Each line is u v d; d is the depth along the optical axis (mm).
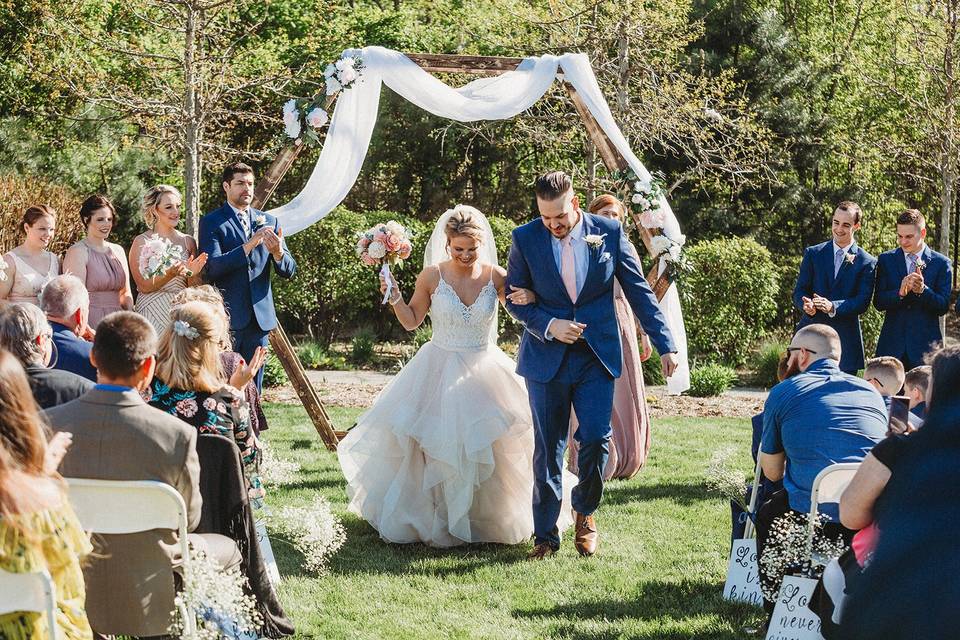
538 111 14430
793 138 17469
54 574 2650
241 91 12125
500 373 5391
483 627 4055
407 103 18562
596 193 13531
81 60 12109
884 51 19547
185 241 6320
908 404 3764
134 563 3047
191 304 3707
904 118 17500
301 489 6344
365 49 7062
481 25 15320
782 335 16125
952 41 12375
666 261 6918
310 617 4141
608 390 5066
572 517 5656
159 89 11727
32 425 2559
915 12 13227
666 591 4535
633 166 7168
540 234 5070
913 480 2457
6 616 2555
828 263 7152
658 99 13266
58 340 4266
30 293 6020
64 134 15156
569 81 7180
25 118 15023
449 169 19328
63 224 14133
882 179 19312
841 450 3701
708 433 8719
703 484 6691
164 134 12320
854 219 7082
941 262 7074
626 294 5223
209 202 18359
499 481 5336
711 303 14031
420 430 5199
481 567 4902
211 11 11188
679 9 13125
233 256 6098
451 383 5254
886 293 7113
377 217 15305
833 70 18844
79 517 2982
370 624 4070
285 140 7039
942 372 2557
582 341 5035
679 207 17703
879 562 2428
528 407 5402
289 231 7086
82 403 3115
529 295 5066
